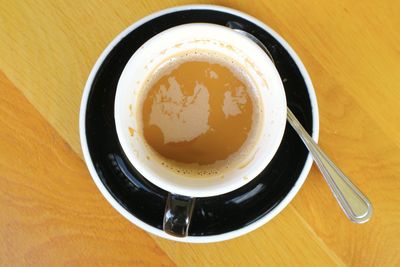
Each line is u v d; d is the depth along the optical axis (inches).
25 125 12.7
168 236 11.7
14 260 12.6
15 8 12.8
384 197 12.6
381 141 12.7
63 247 12.6
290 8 12.9
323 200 12.5
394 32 12.8
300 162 11.8
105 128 12.0
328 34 12.9
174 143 12.0
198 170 11.8
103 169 11.9
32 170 12.7
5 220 12.6
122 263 12.6
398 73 12.8
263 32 12.0
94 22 12.8
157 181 10.7
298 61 11.9
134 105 11.4
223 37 11.2
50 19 12.8
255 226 11.7
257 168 10.7
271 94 11.1
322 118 12.7
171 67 12.0
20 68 12.7
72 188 12.7
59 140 12.7
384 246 12.5
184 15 12.0
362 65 12.8
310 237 12.5
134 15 12.9
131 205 11.9
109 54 11.9
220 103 12.2
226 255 12.6
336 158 12.7
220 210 11.9
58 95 12.7
